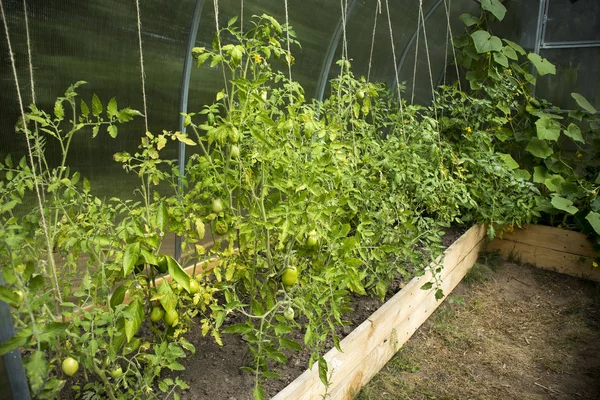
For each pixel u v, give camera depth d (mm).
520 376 2803
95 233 1660
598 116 4582
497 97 4465
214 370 2018
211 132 1676
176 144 2809
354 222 2793
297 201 1727
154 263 1396
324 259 2100
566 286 4008
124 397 1571
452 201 3215
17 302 1121
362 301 2744
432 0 4375
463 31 5305
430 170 3215
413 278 3023
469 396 2588
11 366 1182
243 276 2131
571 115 4527
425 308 3221
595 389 2695
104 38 2184
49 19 1943
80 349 1419
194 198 2047
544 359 2979
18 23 1851
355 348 2270
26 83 1961
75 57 2111
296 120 1874
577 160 4652
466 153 4188
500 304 3676
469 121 4453
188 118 1752
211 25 2686
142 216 1662
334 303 1808
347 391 2270
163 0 2318
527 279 4129
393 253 2801
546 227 4301
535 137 4527
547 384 2734
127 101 2439
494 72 4688
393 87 4867
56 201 1653
